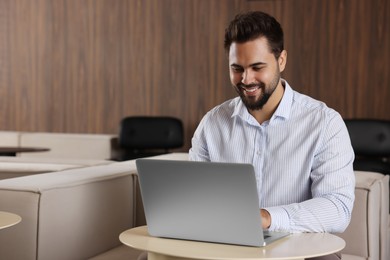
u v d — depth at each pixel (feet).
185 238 7.22
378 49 21.84
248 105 8.12
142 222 10.89
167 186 7.08
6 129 25.89
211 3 23.41
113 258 9.59
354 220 9.99
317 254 6.60
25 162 13.28
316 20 22.35
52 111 25.43
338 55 22.21
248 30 7.77
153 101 24.29
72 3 24.93
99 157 22.89
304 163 8.39
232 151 8.74
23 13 25.44
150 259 7.08
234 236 6.93
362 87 22.06
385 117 21.91
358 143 20.45
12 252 8.74
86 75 24.97
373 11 21.83
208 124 9.00
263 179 8.54
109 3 24.54
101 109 24.89
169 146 22.67
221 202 6.86
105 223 9.99
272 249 6.78
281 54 8.20
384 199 10.94
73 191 9.26
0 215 8.04
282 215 7.54
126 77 24.56
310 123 8.45
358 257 9.95
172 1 23.84
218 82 23.56
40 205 8.66
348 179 8.18
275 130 8.54
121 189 10.40
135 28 24.30
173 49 23.95
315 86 22.47
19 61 25.62
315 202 7.82
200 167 6.82
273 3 22.72
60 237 9.02
